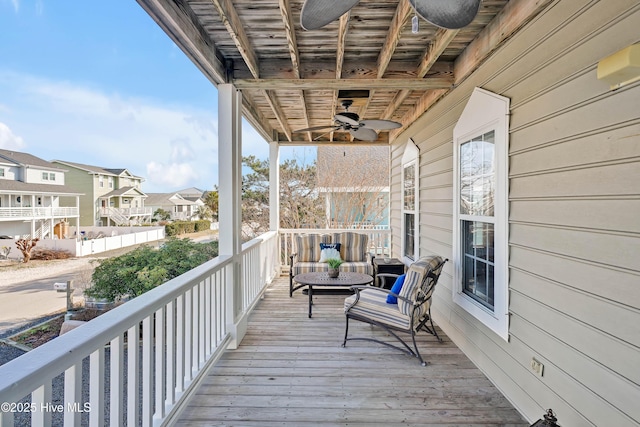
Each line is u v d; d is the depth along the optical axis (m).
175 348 2.34
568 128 1.80
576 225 1.75
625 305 1.48
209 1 2.32
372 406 2.35
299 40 2.88
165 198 30.23
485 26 2.65
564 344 1.84
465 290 3.27
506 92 2.42
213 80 3.22
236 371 2.83
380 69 3.10
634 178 1.43
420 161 4.70
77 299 3.32
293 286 5.91
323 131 6.22
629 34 1.45
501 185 2.45
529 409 2.17
